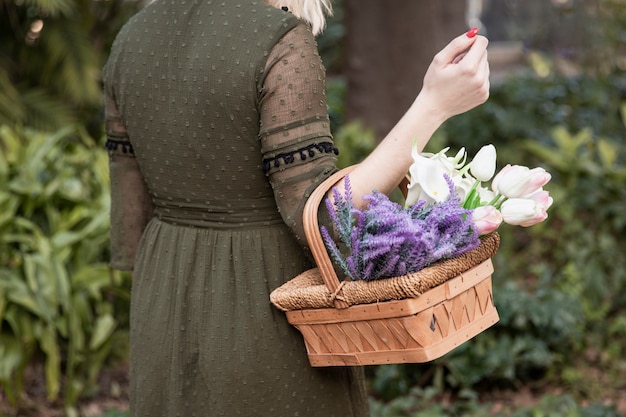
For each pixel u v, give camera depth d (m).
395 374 3.48
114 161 1.76
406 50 5.63
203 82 1.49
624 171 4.63
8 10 5.11
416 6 5.57
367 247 1.38
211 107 1.49
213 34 1.50
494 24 11.34
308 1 1.54
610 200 4.64
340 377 1.65
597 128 6.25
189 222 1.61
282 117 1.44
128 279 3.61
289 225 1.46
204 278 1.58
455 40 1.48
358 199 1.46
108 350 3.69
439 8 5.86
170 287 1.62
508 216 1.44
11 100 4.85
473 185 1.50
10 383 3.28
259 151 1.51
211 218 1.58
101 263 3.65
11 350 3.29
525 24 7.66
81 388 3.36
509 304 3.56
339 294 1.43
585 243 4.47
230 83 1.46
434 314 1.40
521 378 3.63
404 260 1.37
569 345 3.77
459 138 5.96
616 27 6.70
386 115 5.72
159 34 1.56
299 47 1.46
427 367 3.55
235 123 1.49
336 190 1.43
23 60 5.19
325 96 1.49
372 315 1.41
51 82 5.20
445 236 1.39
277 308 1.55
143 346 1.66
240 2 1.51
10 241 3.41
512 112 6.04
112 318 3.51
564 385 3.59
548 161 5.01
